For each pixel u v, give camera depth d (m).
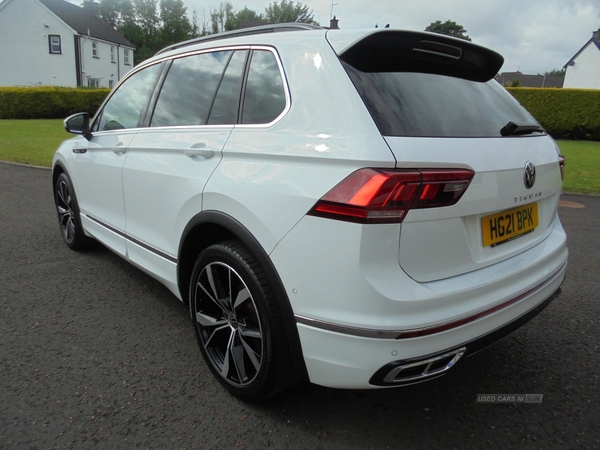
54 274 3.96
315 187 1.85
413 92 2.07
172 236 2.72
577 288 4.02
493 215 2.12
